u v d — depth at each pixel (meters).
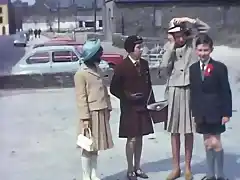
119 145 8.03
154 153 7.46
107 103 5.71
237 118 9.98
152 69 15.66
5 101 13.37
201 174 6.25
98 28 95.62
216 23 46.81
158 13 48.09
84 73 5.55
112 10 49.94
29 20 134.38
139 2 48.03
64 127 9.70
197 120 5.50
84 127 5.55
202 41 5.42
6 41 68.81
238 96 12.91
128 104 5.91
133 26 48.53
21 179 6.37
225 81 5.39
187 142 5.95
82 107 5.53
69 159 7.29
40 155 7.57
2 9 118.81
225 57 28.20
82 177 6.36
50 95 14.36
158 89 14.67
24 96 14.25
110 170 6.60
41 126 9.85
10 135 9.08
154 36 48.34
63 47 16.70
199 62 5.51
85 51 5.54
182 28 5.78
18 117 10.93
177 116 5.83
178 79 5.81
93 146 5.52
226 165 6.65
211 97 5.40
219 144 5.59
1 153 7.76
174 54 5.86
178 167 6.06
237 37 45.94
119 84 5.92
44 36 82.56
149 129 5.99
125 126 5.94
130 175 6.14
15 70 16.52
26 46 51.53
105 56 18.34
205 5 46.91
